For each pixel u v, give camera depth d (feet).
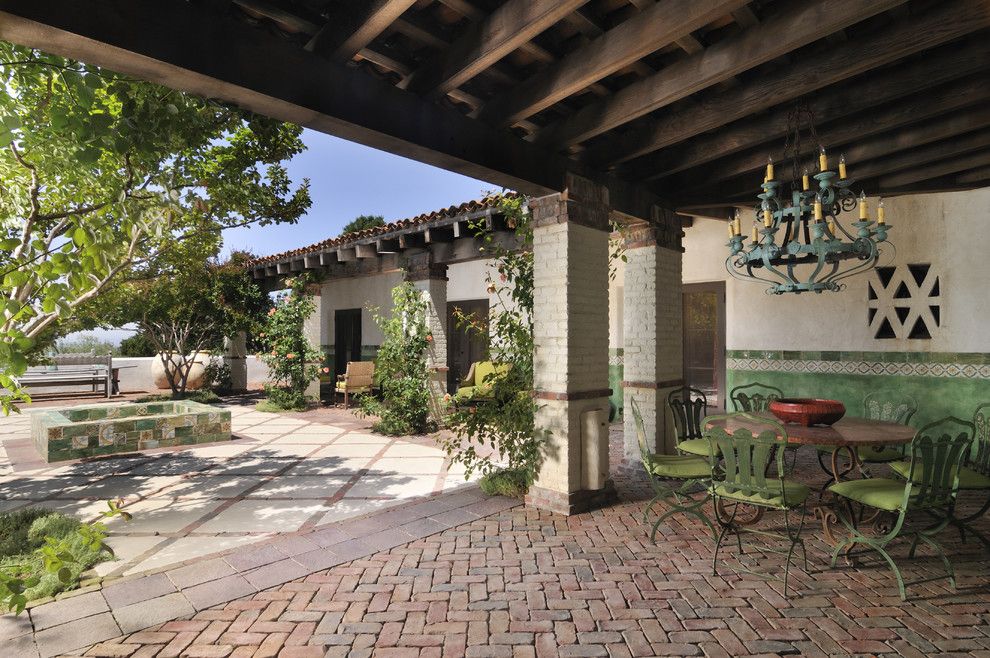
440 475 17.15
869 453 14.07
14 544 10.82
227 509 13.84
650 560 10.65
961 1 8.12
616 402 26.78
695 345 24.53
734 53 9.11
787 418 12.75
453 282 33.83
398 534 11.93
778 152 14.19
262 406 32.24
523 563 10.50
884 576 9.94
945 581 9.73
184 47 6.88
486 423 15.14
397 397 24.44
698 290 24.00
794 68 10.11
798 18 8.27
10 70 8.52
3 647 7.58
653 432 17.11
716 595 9.24
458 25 9.05
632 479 16.57
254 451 20.77
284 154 15.69
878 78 10.68
